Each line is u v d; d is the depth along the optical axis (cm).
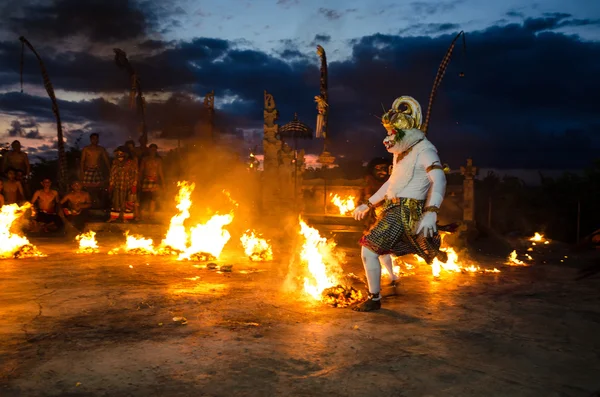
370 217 793
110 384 280
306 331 385
